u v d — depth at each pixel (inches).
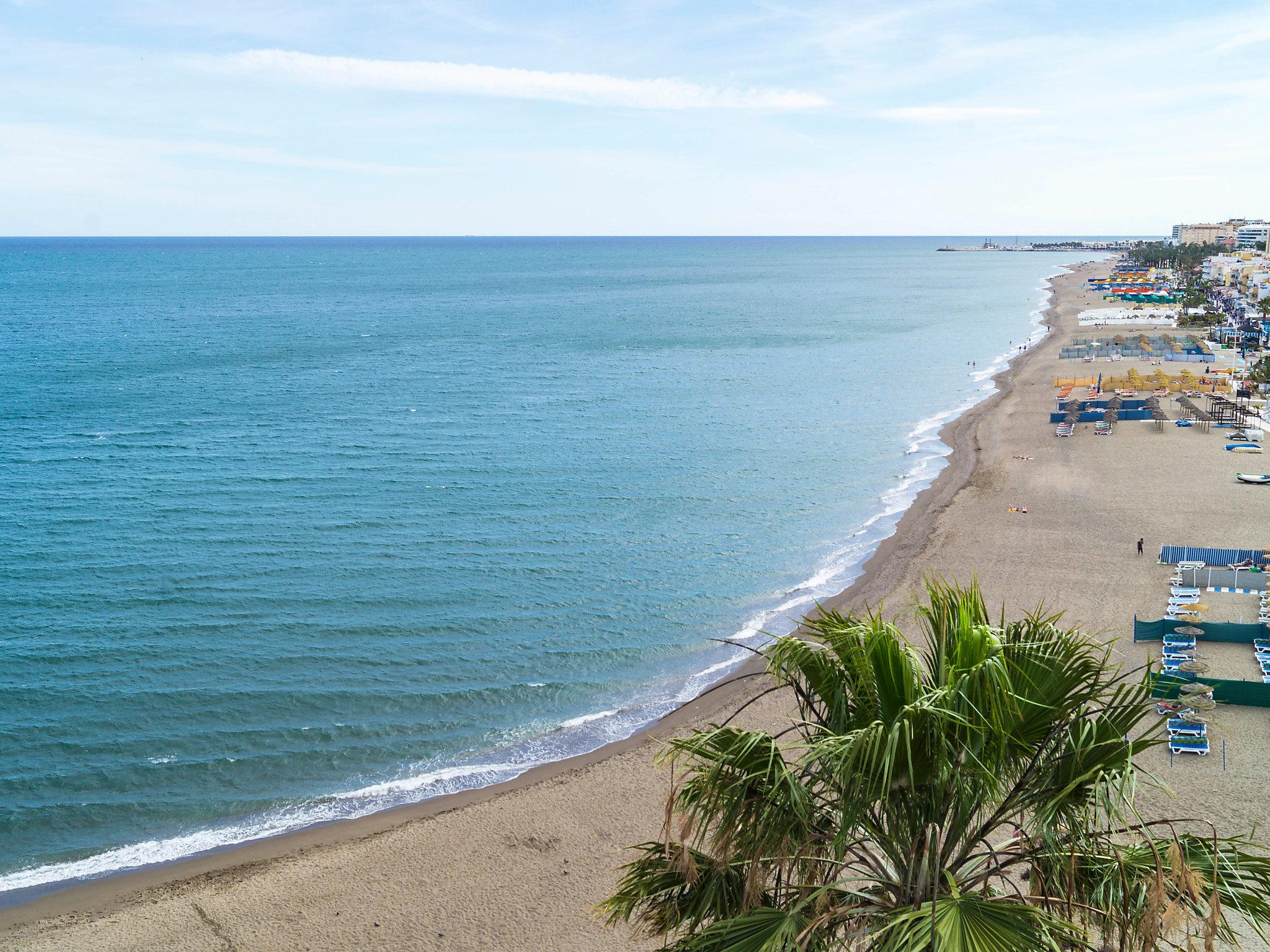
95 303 7849.4
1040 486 2225.6
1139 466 2370.8
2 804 1059.9
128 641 1467.8
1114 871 308.7
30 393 3703.3
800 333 5807.1
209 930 829.8
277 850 967.6
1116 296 7219.5
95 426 3093.0
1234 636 1312.7
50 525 2043.6
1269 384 3302.2
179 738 1197.1
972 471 2431.1
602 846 934.4
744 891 310.8
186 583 1710.1
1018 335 5506.9
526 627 1530.5
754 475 2496.3
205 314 7066.9
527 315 7012.8
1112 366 4001.0
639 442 2896.2
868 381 4040.4
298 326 6250.0
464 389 3863.2
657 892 332.5
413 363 4574.3
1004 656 301.0
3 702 1277.1
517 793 1043.9
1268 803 914.7
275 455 2709.2
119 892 898.7
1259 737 1052.5
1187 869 283.1
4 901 895.7
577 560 1845.5
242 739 1195.3
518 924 820.0
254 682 1339.8
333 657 1418.6
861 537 1951.3
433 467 2571.4
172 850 978.7
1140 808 912.9
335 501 2239.2
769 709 1207.6
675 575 1763.0
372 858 932.0
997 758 297.4
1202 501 2043.6
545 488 2361.0
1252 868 304.2
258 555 1857.8
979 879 319.3
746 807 305.9
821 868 330.6
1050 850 305.9
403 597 1649.9
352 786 1096.2
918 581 1632.6
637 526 2060.8
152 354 4849.9
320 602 1625.2
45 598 1632.6
